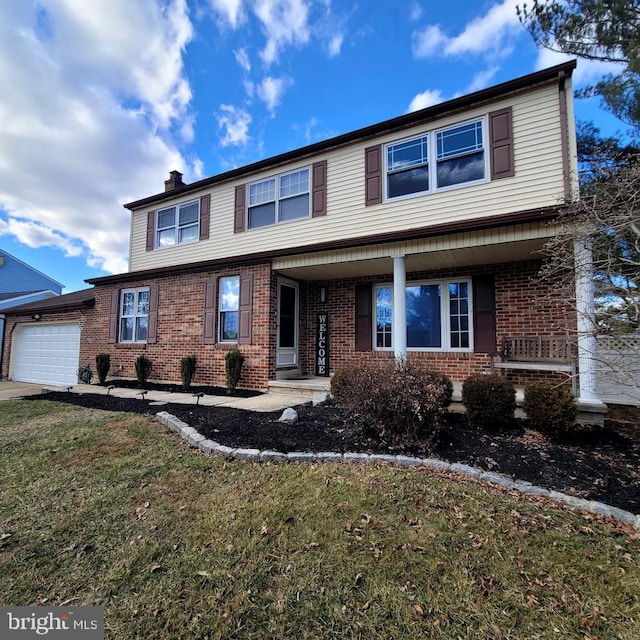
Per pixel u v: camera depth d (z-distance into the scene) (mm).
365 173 7977
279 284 8758
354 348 8883
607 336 4590
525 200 6363
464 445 4184
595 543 2498
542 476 3473
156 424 5238
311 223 8547
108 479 3453
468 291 7688
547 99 6340
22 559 2340
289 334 9023
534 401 4562
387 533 2572
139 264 11492
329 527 2643
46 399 7531
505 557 2342
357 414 4578
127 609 1941
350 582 2123
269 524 2680
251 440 4293
